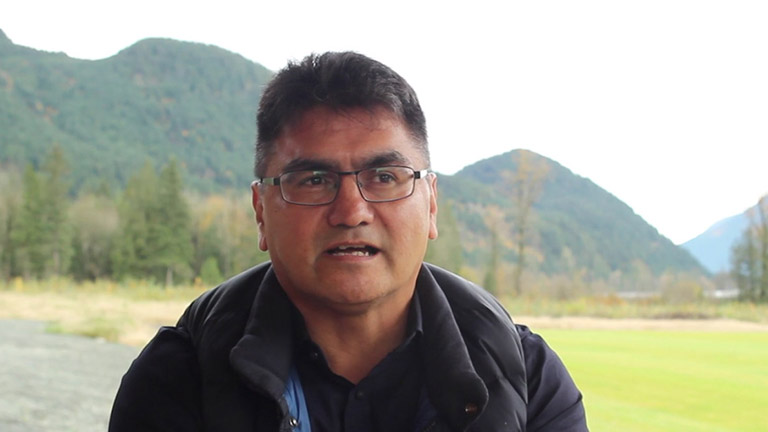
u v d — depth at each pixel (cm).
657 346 770
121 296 3009
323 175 145
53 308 2297
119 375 1020
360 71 146
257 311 152
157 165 11069
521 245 2434
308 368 153
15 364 1102
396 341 156
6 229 4791
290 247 146
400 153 146
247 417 145
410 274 149
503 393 148
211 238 4369
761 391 491
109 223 4956
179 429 150
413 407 152
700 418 428
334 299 145
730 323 1115
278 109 149
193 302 177
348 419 150
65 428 693
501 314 164
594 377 570
